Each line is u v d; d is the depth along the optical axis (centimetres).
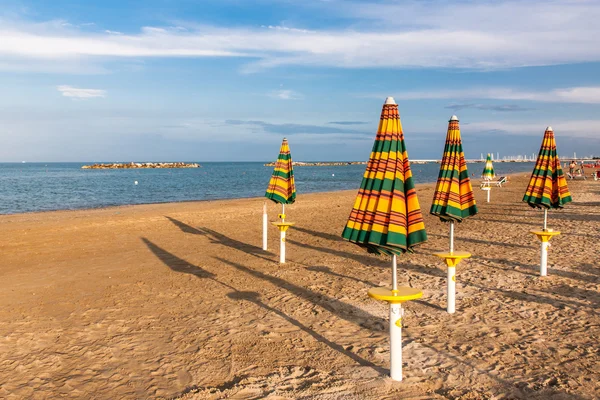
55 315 704
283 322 659
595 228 1473
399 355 468
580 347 548
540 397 433
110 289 852
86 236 1490
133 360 540
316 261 1073
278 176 1062
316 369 502
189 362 531
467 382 466
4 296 812
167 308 733
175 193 4097
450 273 678
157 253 1205
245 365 520
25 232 1571
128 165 15238
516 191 3397
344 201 2789
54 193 3988
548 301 729
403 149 421
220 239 1426
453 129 649
